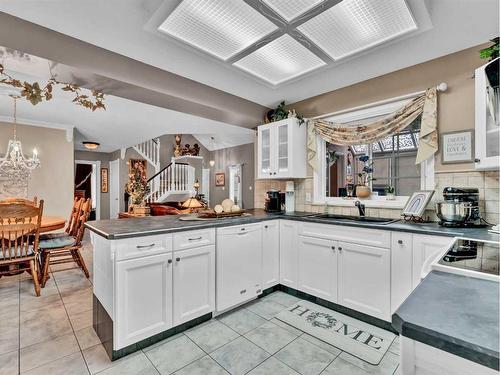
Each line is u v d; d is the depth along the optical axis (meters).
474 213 1.95
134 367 1.66
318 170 3.18
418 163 2.37
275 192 3.35
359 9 1.70
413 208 2.28
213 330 2.09
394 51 2.19
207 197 10.27
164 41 2.08
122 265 1.73
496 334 0.49
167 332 1.99
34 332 2.06
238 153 9.12
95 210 8.35
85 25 1.88
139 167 8.35
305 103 3.33
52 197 4.66
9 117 4.22
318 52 2.21
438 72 2.28
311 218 2.57
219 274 2.28
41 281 3.12
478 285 0.77
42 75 2.20
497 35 1.96
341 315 2.34
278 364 1.69
